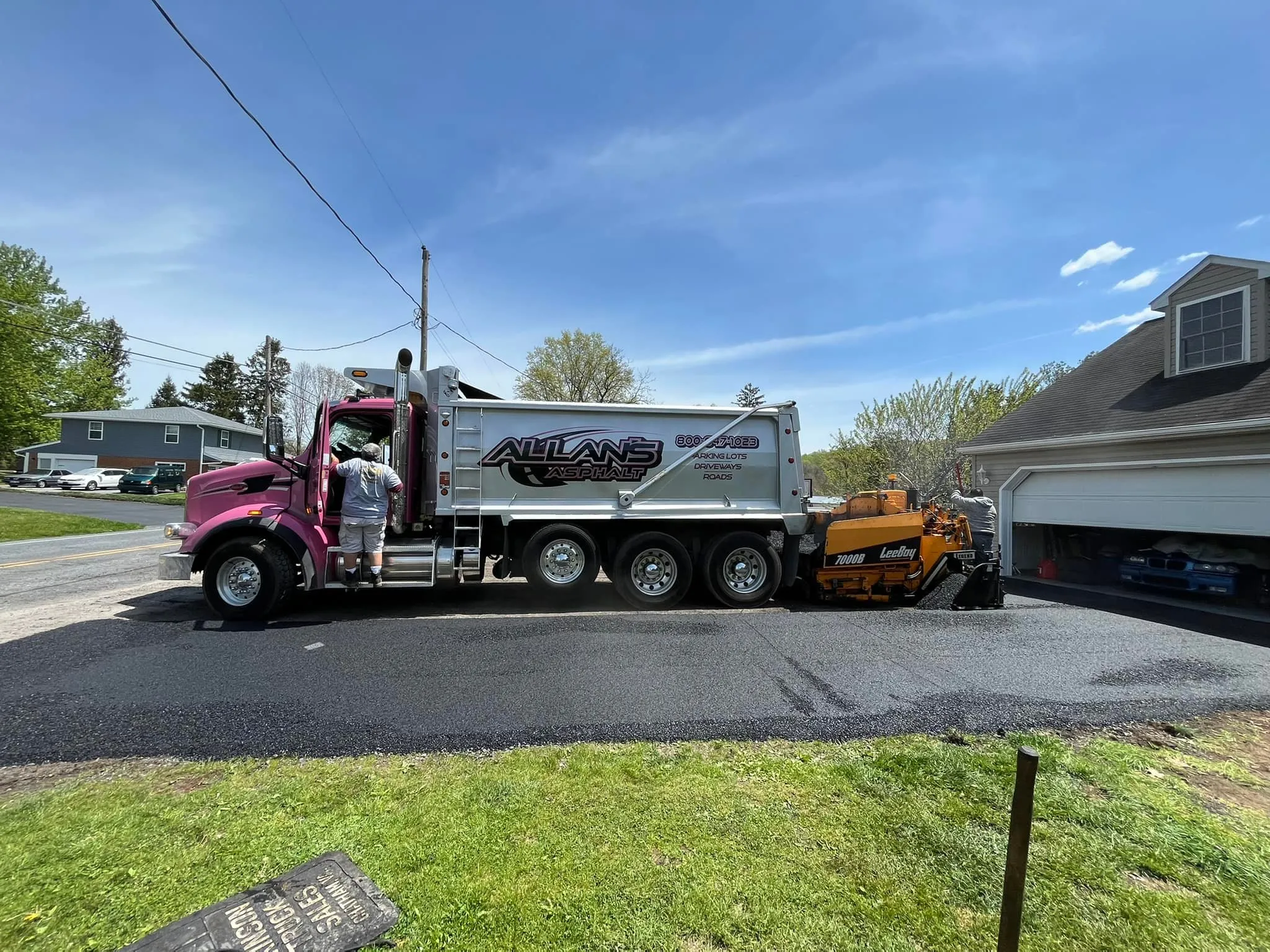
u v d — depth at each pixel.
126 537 14.91
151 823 2.52
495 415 6.79
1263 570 7.61
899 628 5.78
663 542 6.82
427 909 2.02
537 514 6.77
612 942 1.89
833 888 2.16
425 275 21.08
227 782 2.90
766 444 7.29
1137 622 6.34
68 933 1.90
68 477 29.08
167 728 3.47
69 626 5.61
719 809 2.67
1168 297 10.07
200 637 5.25
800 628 5.71
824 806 2.71
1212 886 2.24
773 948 1.89
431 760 3.15
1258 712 3.96
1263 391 8.00
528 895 2.09
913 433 19.61
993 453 11.87
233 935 1.87
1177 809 2.77
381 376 6.81
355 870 2.22
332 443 6.50
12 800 2.72
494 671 4.45
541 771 3.02
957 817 2.63
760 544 7.02
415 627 5.65
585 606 6.88
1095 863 2.34
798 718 3.70
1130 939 1.97
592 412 6.97
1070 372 12.93
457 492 6.67
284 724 3.54
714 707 3.84
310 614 6.23
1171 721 3.79
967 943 1.92
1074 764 3.15
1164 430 8.46
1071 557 10.52
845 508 7.73
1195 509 7.83
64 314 37.75
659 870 2.24
